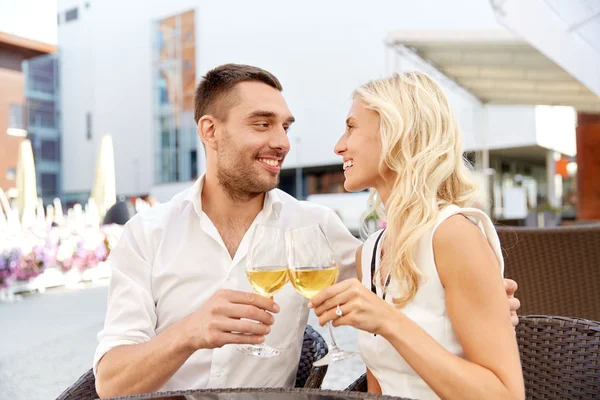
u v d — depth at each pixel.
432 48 6.32
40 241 6.82
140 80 32.34
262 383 1.55
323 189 28.50
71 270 7.29
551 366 1.35
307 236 1.17
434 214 1.18
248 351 1.21
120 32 33.00
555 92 8.51
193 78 30.77
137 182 32.38
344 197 14.07
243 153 1.63
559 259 2.27
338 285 1.01
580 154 9.22
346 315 1.00
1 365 3.51
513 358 1.02
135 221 1.66
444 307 1.17
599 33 4.82
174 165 31.33
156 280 1.60
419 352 1.00
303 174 29.03
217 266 1.61
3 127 17.33
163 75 31.69
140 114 32.34
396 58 6.28
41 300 6.11
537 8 4.64
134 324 1.47
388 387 1.25
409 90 1.28
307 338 1.68
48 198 34.38
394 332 1.00
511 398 0.98
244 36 28.50
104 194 11.84
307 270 1.15
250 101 1.63
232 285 1.59
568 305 2.28
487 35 5.75
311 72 26.62
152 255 1.62
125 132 32.91
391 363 1.23
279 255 1.21
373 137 1.31
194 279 1.60
